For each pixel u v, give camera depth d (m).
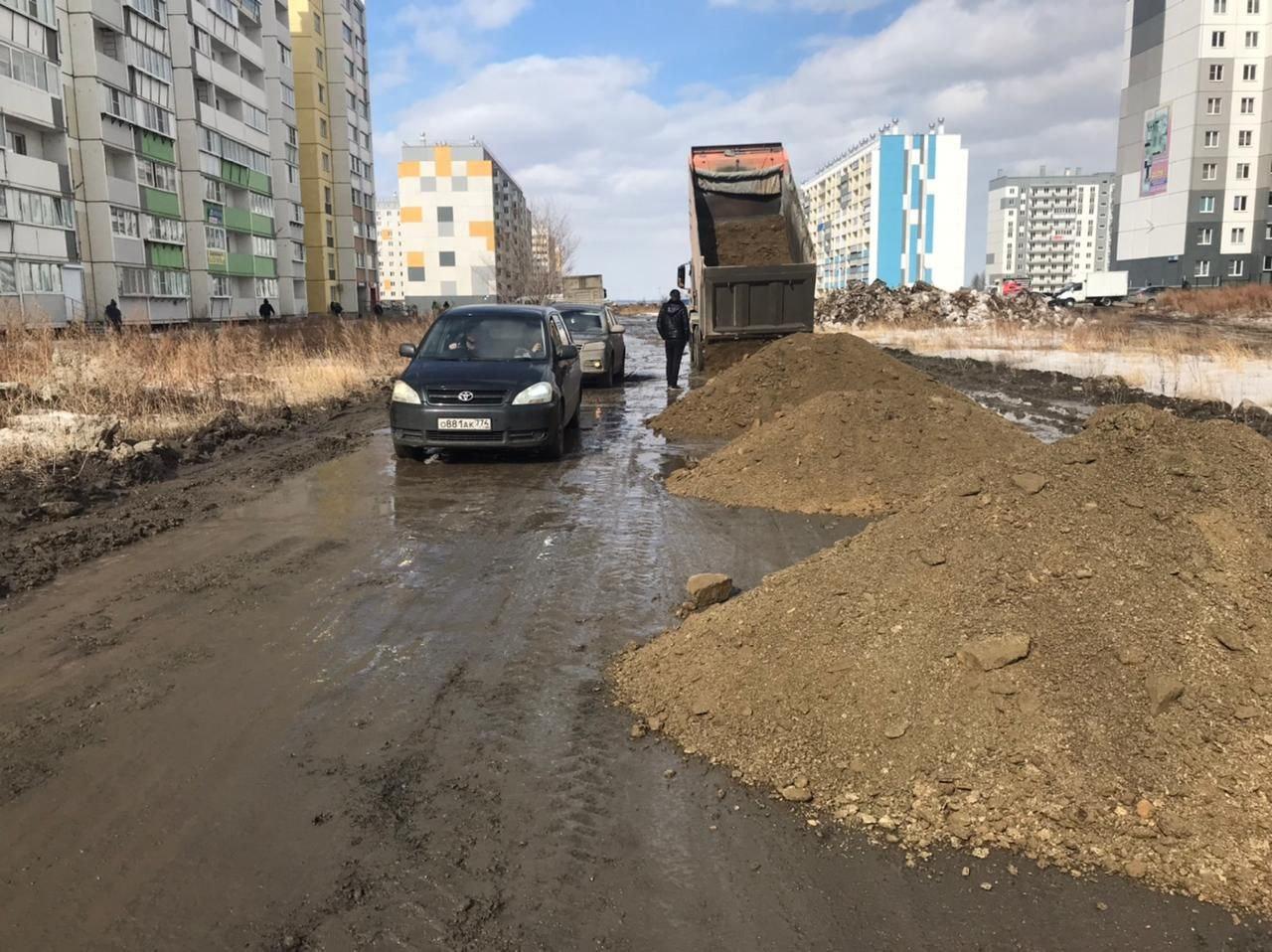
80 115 42.09
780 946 2.38
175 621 4.81
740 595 4.75
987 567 3.79
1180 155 84.75
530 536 6.63
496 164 115.69
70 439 9.41
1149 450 4.18
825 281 161.12
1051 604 3.56
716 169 21.22
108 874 2.68
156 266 47.81
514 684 4.01
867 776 3.11
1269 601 3.47
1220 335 29.45
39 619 4.85
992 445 8.14
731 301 16.97
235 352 17.45
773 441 8.45
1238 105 82.62
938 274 135.75
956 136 133.62
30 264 36.81
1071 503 4.02
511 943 2.39
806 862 2.73
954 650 3.45
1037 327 35.81
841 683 3.49
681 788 3.15
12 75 35.47
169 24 51.50
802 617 3.88
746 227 20.97
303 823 2.94
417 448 10.05
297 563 5.91
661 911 2.52
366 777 3.22
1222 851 2.67
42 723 3.63
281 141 68.38
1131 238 92.81
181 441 10.80
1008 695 3.23
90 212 42.78
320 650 4.40
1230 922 2.43
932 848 2.78
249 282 61.38
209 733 3.55
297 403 14.95
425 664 4.23
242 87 59.19
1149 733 3.06
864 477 7.79
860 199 140.00
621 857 2.76
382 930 2.44
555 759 3.35
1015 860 2.71
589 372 18.48
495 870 2.70
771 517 7.21
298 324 33.84
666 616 4.85
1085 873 2.64
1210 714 3.11
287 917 2.49
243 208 60.22
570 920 2.48
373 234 90.38
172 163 49.59
